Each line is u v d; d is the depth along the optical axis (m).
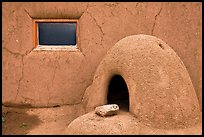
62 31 4.73
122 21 4.49
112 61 3.71
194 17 4.45
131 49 3.57
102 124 3.19
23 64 4.52
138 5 4.47
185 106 3.28
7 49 4.50
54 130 3.80
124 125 3.15
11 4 4.41
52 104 4.61
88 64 4.56
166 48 3.64
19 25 4.45
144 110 3.24
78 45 4.57
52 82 4.57
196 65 4.51
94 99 3.85
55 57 4.52
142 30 4.52
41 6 4.40
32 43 4.51
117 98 4.31
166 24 4.50
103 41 4.52
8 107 4.62
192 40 4.49
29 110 4.54
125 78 3.49
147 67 3.37
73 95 4.62
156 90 3.25
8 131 3.78
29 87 4.57
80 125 3.30
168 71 3.36
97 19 4.48
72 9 4.43
